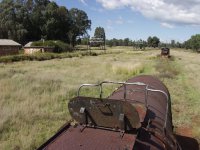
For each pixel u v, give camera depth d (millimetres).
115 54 69000
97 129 4961
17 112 11188
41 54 50719
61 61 41844
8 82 17578
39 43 68375
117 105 4672
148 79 9062
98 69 29219
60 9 118125
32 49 65688
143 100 6156
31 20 112438
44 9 115875
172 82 20938
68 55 55500
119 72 25781
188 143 9062
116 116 4750
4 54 60500
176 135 9727
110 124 4871
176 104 13875
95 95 15117
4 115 10773
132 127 4664
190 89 18406
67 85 17391
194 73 27969
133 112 4594
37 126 9898
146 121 5137
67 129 5145
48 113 11266
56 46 70188
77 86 17109
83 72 26250
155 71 28047
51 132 9336
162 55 53438
